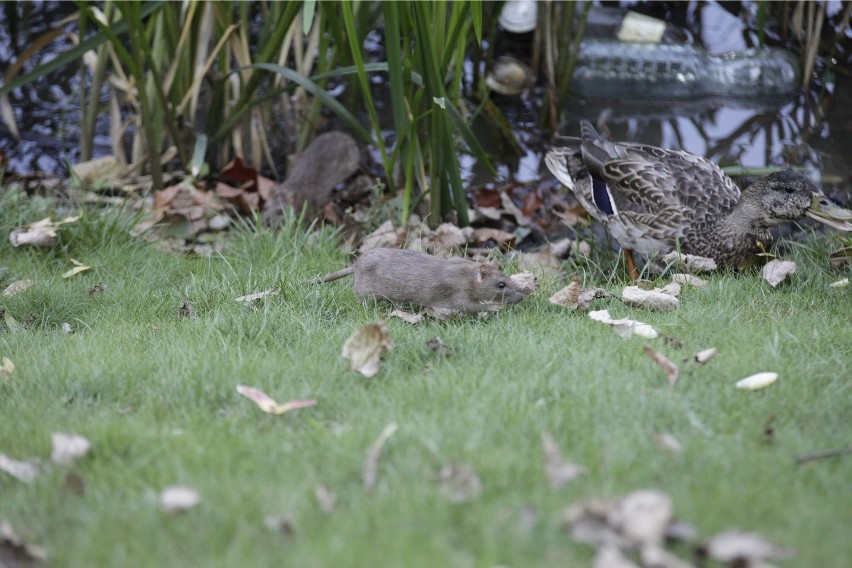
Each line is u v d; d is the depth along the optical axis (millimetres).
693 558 4219
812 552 4223
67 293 8594
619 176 9695
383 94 14484
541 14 14117
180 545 4453
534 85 14359
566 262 9680
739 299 8195
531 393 6105
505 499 4664
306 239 10055
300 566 4152
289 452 5344
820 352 6855
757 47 14664
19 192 10922
